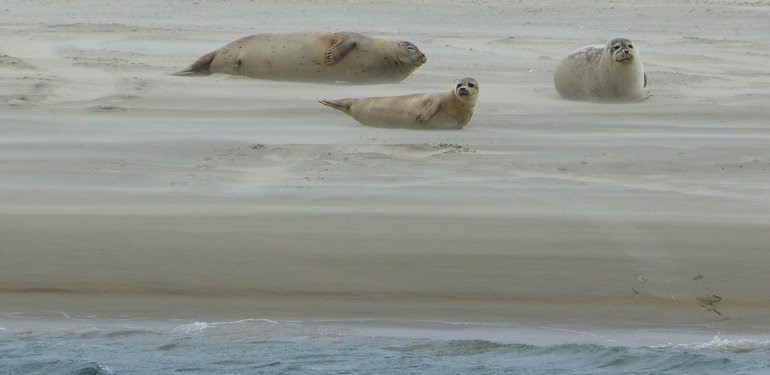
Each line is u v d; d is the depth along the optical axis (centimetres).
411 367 3134
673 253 3762
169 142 5175
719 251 3772
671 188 4516
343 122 5722
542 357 3191
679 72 7394
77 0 11869
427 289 3559
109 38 8606
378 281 3600
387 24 10525
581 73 6425
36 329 3369
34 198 4312
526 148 5175
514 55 8194
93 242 3841
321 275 3631
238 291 3556
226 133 5394
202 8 11531
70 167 4750
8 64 6944
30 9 11219
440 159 4941
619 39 6359
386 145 5159
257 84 6762
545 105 6275
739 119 5875
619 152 5097
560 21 10812
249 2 11950
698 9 11606
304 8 11594
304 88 6700
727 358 3169
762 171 4791
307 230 3938
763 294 3519
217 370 3114
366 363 3158
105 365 3145
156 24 10238
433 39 9075
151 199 4309
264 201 4281
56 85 6350
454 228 3956
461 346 3256
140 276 3634
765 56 8275
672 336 3312
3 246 3809
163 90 6372
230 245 3816
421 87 6831
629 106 6234
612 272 3641
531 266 3678
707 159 4978
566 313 3438
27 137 5219
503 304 3484
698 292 3531
